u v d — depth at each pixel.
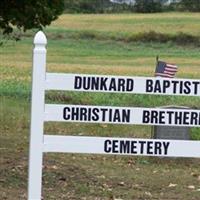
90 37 90.25
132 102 29.27
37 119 9.28
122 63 62.44
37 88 9.26
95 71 50.31
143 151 9.47
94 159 17.05
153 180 14.79
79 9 119.62
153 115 9.45
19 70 48.19
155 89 9.39
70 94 30.39
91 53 74.62
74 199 12.25
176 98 29.34
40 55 9.23
